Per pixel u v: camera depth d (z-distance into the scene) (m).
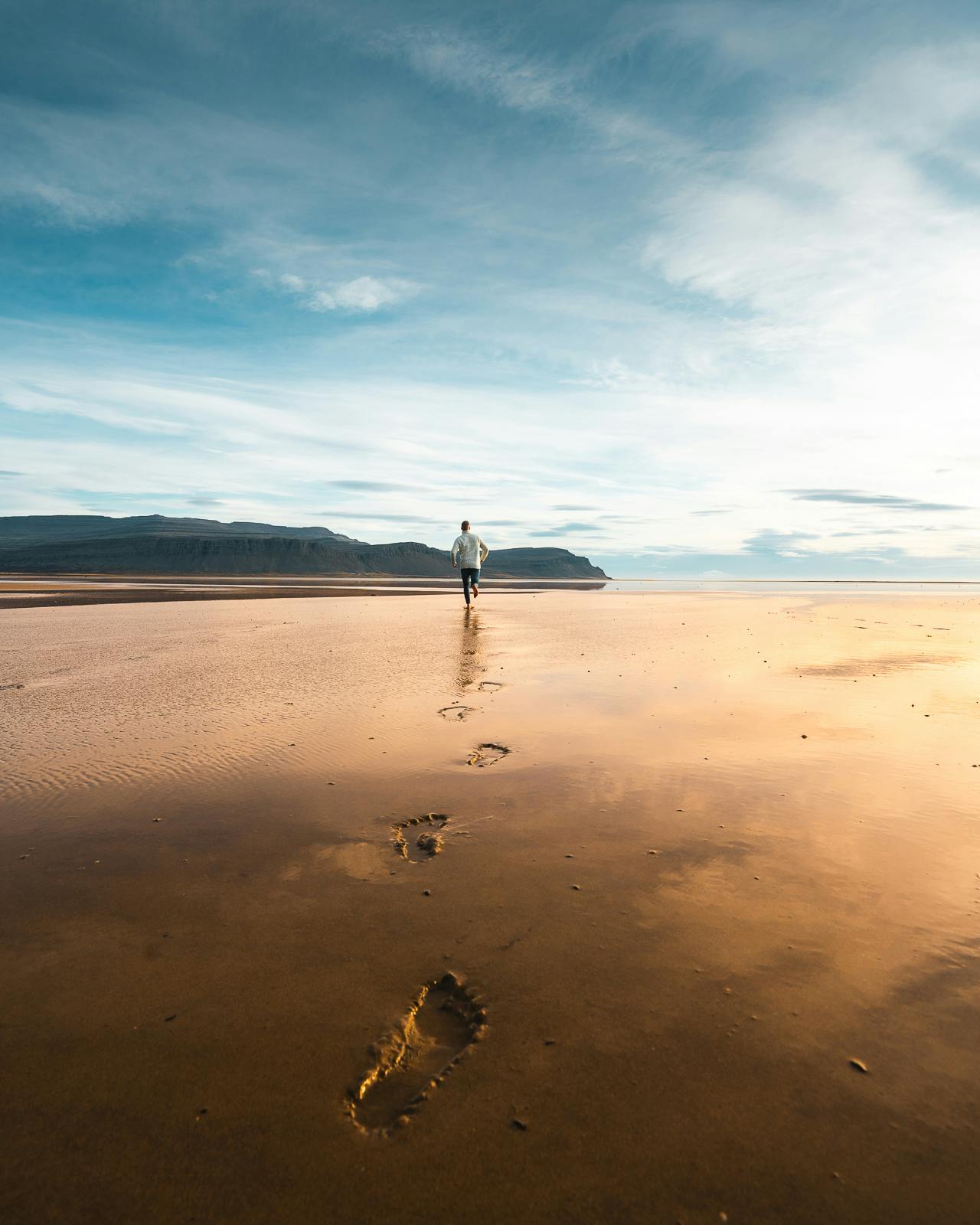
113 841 3.26
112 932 2.45
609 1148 1.53
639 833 3.28
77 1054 1.83
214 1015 1.99
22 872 2.94
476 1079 1.74
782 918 2.50
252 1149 1.54
